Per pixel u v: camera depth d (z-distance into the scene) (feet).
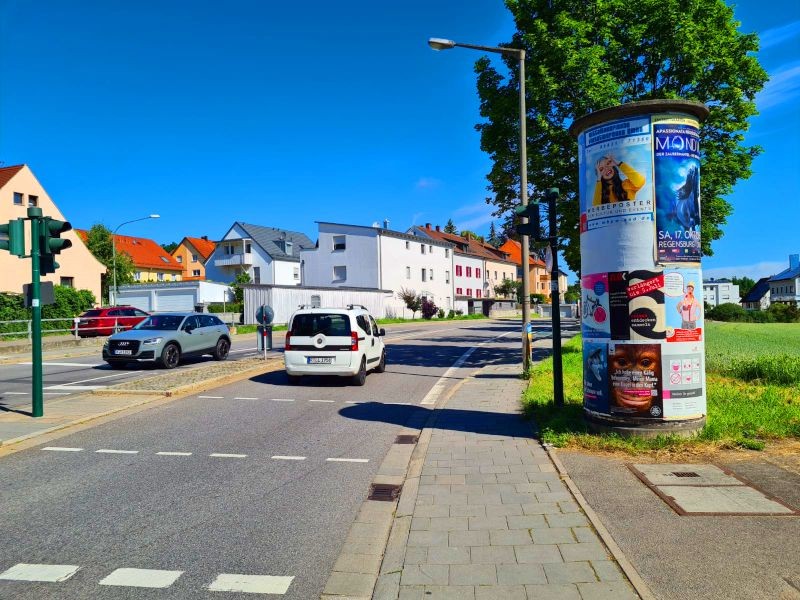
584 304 23.36
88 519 16.06
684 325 21.54
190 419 30.09
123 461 22.11
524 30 52.80
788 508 15.11
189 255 280.72
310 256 185.16
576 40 46.26
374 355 47.65
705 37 46.19
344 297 153.69
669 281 21.44
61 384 43.68
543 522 14.75
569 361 52.70
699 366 21.80
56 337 82.94
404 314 186.80
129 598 11.66
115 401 34.78
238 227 211.00
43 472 20.65
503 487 17.66
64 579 12.50
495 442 23.54
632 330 21.67
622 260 21.85
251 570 12.94
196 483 19.39
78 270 127.85
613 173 22.09
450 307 220.64
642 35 46.32
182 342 55.62
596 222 22.66
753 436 22.11
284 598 11.69
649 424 21.54
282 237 220.02
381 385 43.09
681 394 21.45
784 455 19.90
